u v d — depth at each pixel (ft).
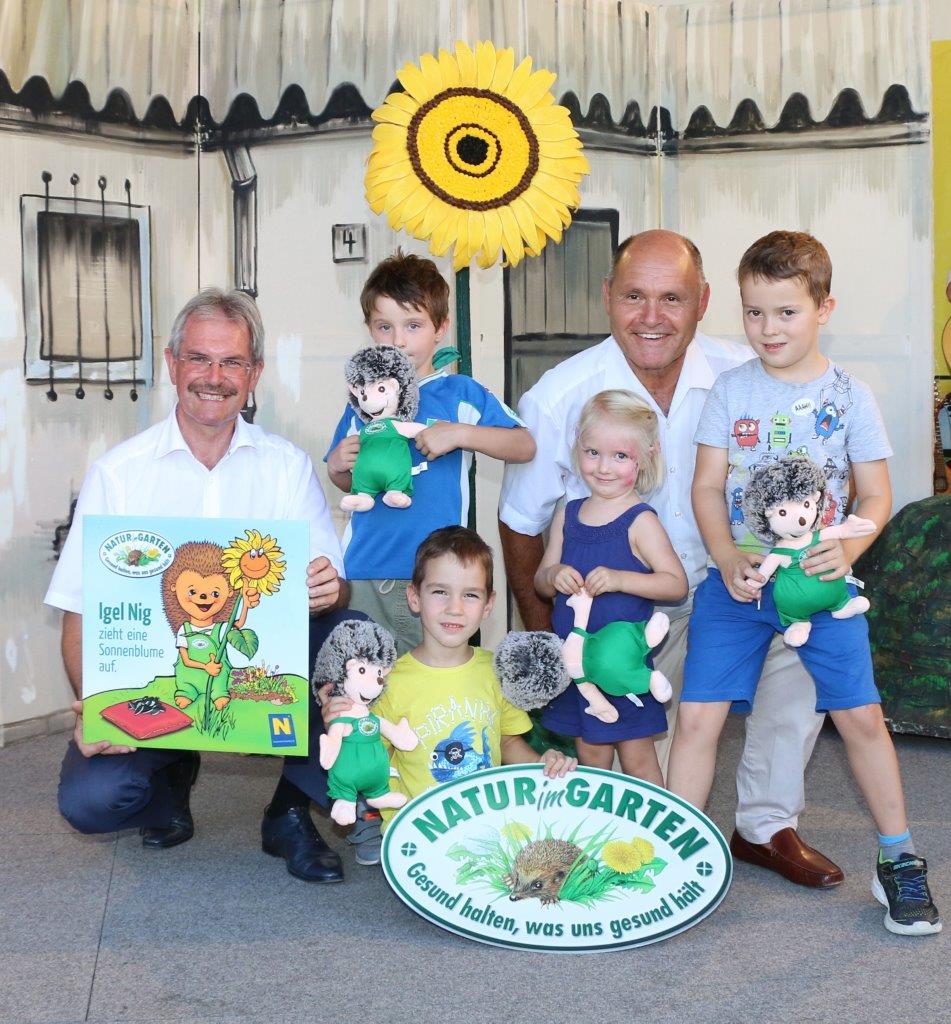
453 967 8.36
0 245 13.66
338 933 8.91
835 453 9.32
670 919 8.61
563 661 9.18
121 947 8.67
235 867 10.18
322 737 8.98
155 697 9.02
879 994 7.95
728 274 16.15
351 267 14.92
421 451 10.10
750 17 15.69
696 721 9.36
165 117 15.12
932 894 9.45
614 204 15.88
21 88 13.70
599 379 10.66
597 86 15.49
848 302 15.69
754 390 9.45
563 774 9.05
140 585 8.95
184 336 9.57
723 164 16.01
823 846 10.64
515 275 15.28
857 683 9.07
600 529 9.77
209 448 10.01
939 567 13.89
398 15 14.42
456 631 9.32
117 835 10.97
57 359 14.25
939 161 18.72
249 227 15.40
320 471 15.40
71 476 14.48
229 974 8.25
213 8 15.30
